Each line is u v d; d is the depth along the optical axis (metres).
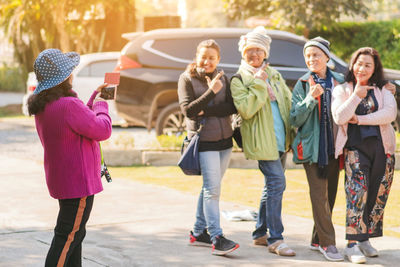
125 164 10.00
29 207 6.79
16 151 11.46
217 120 4.99
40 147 12.03
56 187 3.75
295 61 11.16
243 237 5.66
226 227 6.03
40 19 19.81
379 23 16.61
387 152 4.91
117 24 20.67
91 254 5.06
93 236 5.63
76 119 3.67
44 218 6.28
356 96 4.73
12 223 6.07
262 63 5.22
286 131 5.20
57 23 19.16
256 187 8.17
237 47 11.36
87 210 3.82
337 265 4.80
